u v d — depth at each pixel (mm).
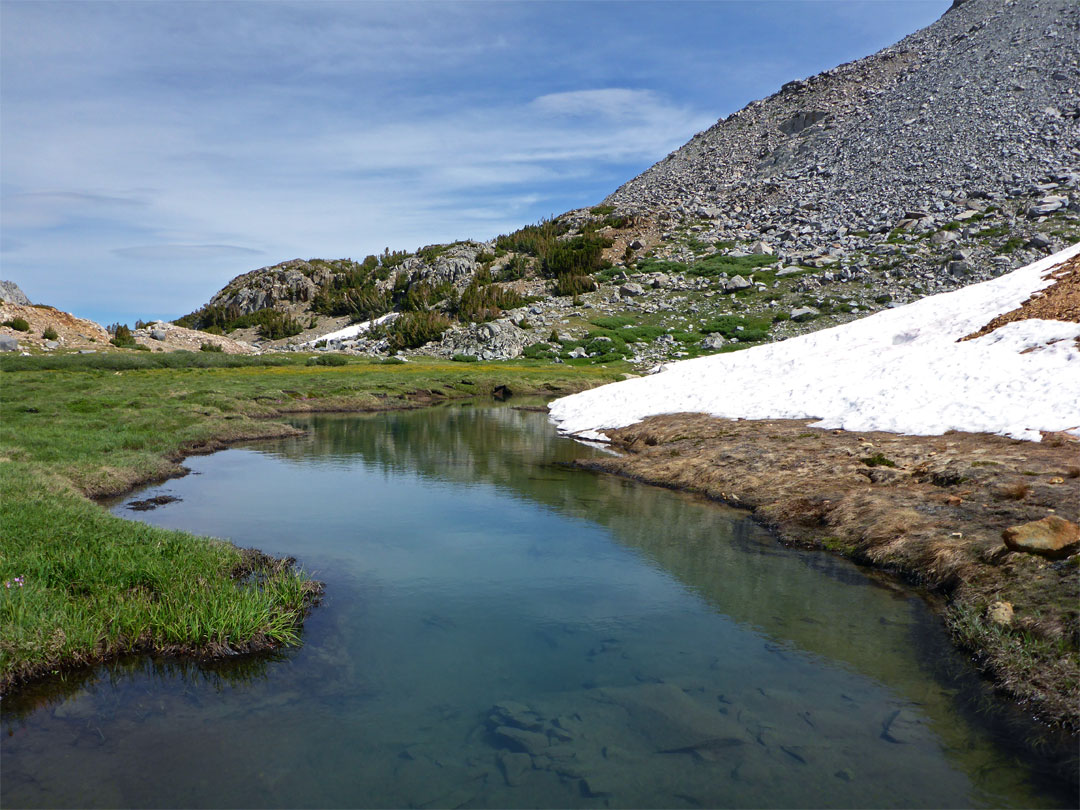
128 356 66188
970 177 104875
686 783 5590
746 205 132625
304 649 8422
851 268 89438
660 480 19750
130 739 6352
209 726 6605
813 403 24328
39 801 5328
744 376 31125
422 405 47531
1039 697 6926
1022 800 5387
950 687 7395
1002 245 82250
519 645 8508
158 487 18578
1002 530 11188
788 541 13445
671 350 77000
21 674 7418
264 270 160625
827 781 5629
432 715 6816
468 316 100438
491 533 14008
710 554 12586
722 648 8414
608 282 107688
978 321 27719
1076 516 11156
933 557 11047
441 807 5270
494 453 25531
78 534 11281
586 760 5945
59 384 43469
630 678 7586
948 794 5465
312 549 12750
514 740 6309
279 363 73250
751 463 19094
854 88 160125
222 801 5371
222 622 8297
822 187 125812
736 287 94062
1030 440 16109
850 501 14508
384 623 9227
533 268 121750
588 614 9570
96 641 8008
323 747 6219
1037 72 124125
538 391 57781
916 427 19250
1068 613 8141
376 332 106688
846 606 9898
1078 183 90125
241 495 17688
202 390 42375
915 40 172125
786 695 7188
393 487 18953
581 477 20688
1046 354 21375
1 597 8344
